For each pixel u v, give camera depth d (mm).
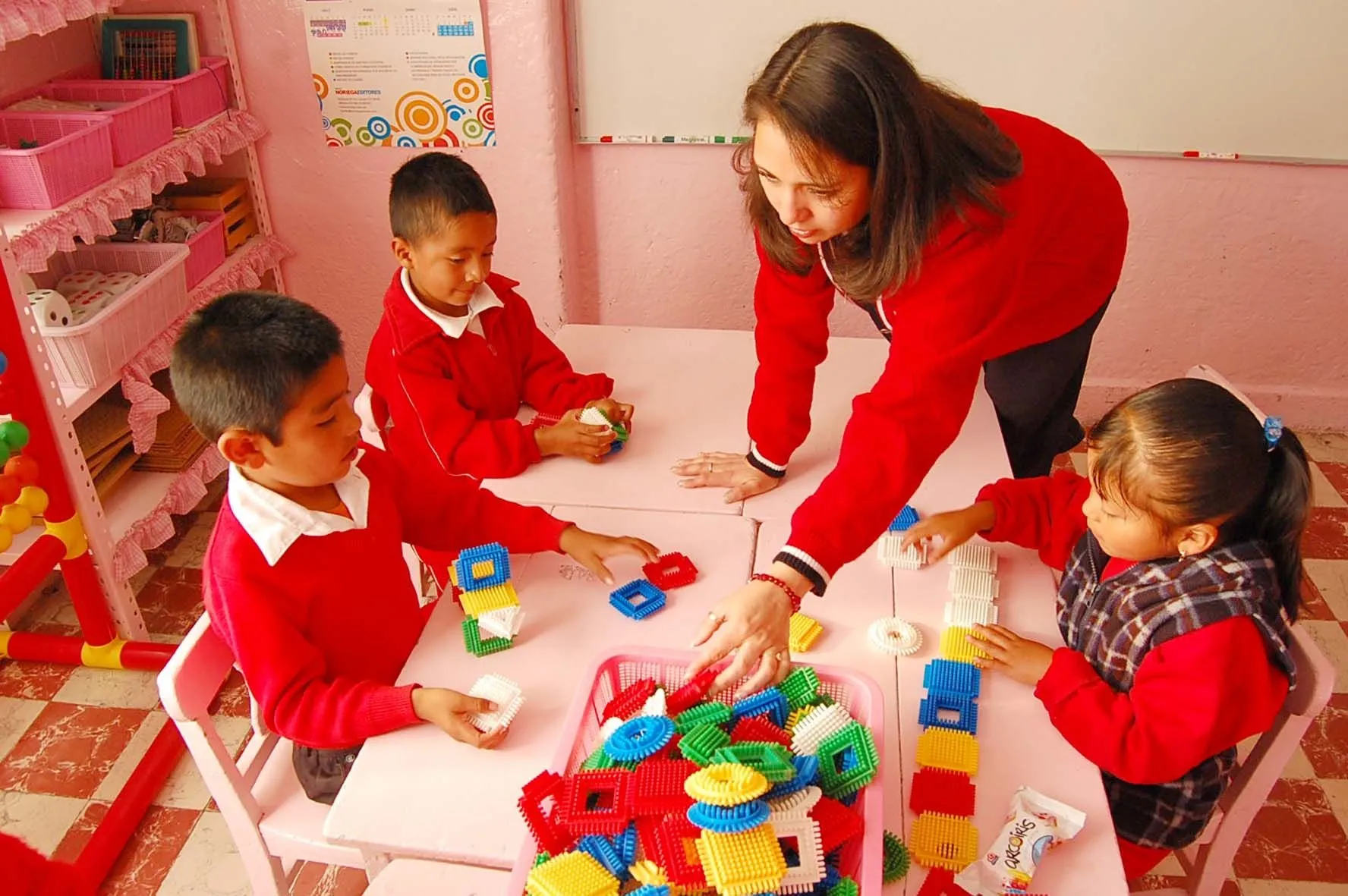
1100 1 2254
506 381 1726
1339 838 1763
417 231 1543
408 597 1377
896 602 1269
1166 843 1230
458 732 1077
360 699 1118
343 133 2420
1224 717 1062
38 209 1784
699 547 1366
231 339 1100
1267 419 1121
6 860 856
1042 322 1545
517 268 2559
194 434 2266
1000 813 1019
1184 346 2715
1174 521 1094
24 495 1662
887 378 1170
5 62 2074
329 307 2680
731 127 2457
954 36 2324
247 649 1156
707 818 881
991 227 1091
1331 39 2271
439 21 2256
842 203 1037
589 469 1534
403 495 1373
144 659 2047
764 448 1458
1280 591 1157
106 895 1688
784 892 884
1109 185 1513
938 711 1120
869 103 980
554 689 1151
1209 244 2557
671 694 1072
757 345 1463
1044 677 1132
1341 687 2041
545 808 960
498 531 1360
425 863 1118
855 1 2301
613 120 2477
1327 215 2490
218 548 1183
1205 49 2299
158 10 2293
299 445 1148
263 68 2352
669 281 2705
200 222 2311
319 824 1269
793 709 1074
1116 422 1116
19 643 2059
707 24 2344
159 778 1841
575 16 2355
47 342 1831
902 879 958
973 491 1464
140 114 2002
